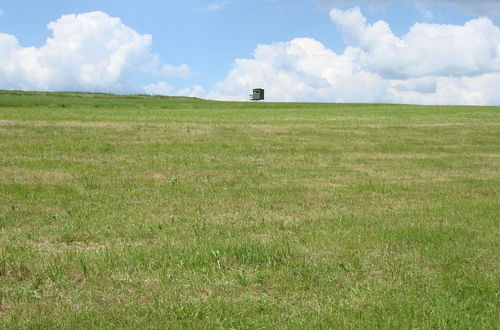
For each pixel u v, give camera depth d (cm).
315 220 1142
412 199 1431
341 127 3475
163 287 712
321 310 644
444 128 3606
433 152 2581
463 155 2491
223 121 3872
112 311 633
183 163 1984
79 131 2692
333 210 1262
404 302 667
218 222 1101
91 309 639
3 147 2159
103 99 9300
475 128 3653
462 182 1744
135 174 1720
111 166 1861
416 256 877
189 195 1415
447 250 912
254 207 1281
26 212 1166
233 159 2131
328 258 851
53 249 888
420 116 5041
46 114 4084
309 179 1739
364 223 1118
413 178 1816
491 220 1158
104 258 821
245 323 604
